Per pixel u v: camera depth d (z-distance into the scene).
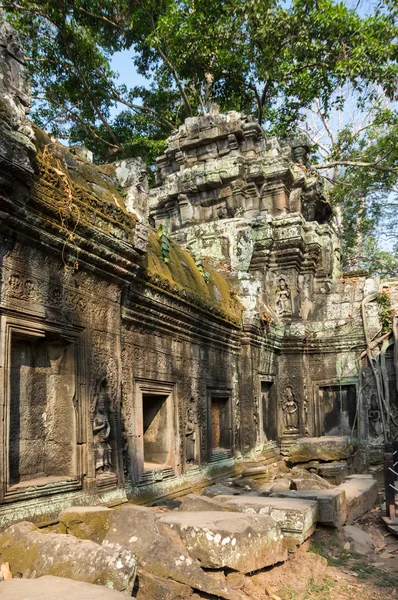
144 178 6.71
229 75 18.39
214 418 9.90
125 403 6.55
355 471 11.03
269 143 14.09
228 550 4.47
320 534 6.18
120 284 6.32
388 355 12.10
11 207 4.44
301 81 17.86
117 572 3.42
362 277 13.73
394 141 19.06
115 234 5.94
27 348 5.29
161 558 4.16
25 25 18.03
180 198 14.29
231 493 7.37
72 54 18.47
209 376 9.26
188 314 8.27
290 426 12.26
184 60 16.73
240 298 10.90
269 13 15.02
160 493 6.98
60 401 5.46
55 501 4.93
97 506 5.13
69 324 5.42
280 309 12.94
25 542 3.88
